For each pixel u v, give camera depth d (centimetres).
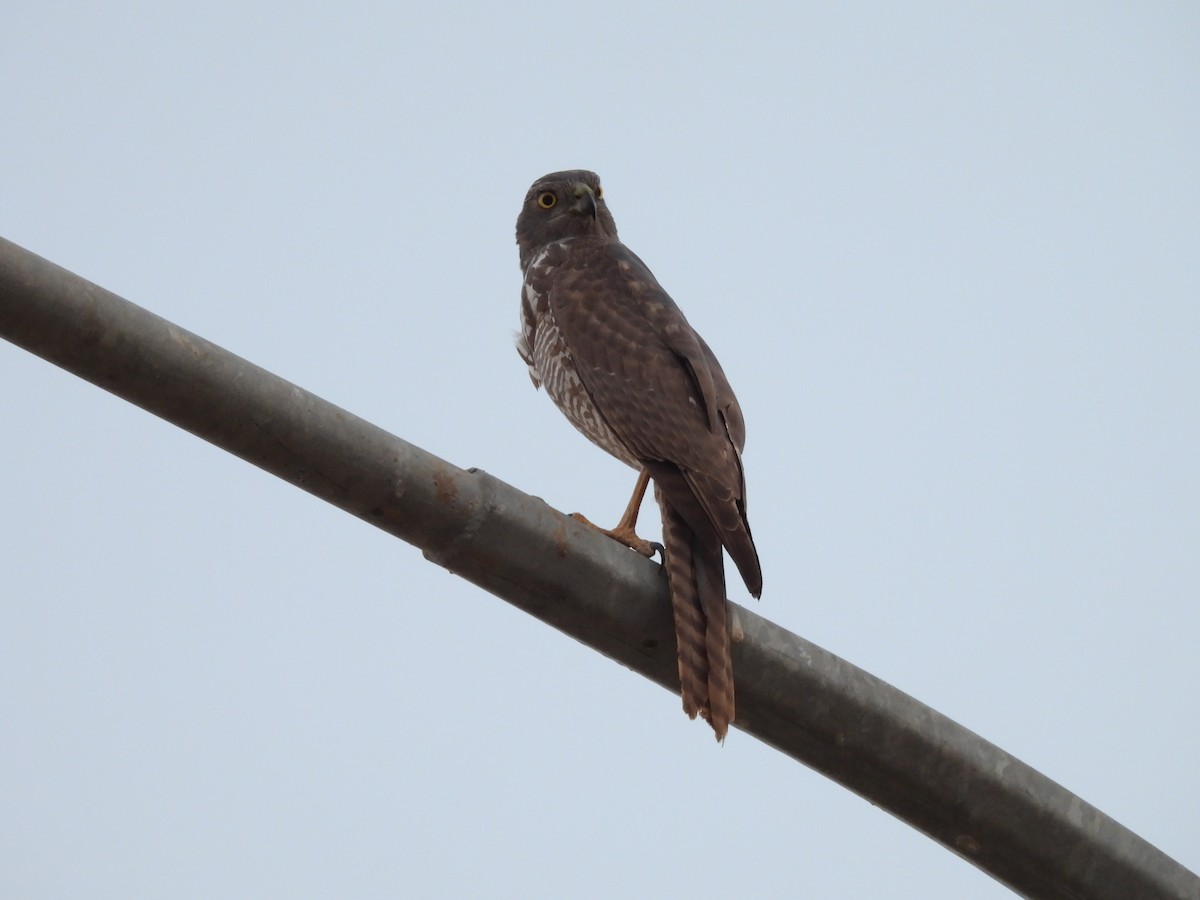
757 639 906
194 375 731
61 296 699
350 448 771
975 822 905
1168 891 925
